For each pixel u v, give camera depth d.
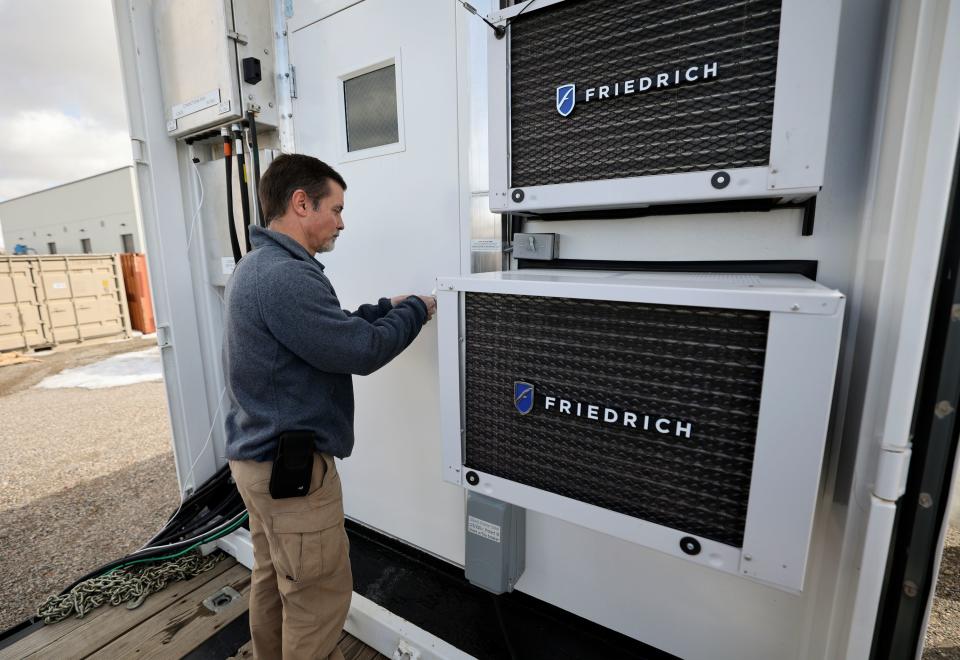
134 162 1.90
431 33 1.41
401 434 1.74
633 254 1.16
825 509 1.00
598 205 0.88
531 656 1.40
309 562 1.07
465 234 1.45
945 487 0.68
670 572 1.27
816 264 0.96
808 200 0.93
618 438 0.81
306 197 1.13
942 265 0.63
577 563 1.42
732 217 1.03
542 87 0.90
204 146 2.06
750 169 0.73
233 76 1.66
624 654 1.38
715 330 0.70
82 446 3.37
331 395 1.14
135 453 3.23
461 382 0.98
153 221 1.96
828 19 0.65
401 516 1.83
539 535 1.48
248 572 1.85
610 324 0.78
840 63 0.87
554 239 1.23
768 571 0.70
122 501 2.57
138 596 1.69
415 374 1.65
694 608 1.25
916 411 0.68
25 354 6.88
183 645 1.50
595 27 0.82
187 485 2.10
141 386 4.99
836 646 0.84
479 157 1.38
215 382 2.18
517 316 0.88
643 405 0.77
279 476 1.02
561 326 0.83
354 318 1.06
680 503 0.77
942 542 0.69
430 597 1.64
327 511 1.10
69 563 2.04
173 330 2.01
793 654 1.13
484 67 1.32
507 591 1.35
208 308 2.13
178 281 2.02
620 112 0.83
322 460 1.10
